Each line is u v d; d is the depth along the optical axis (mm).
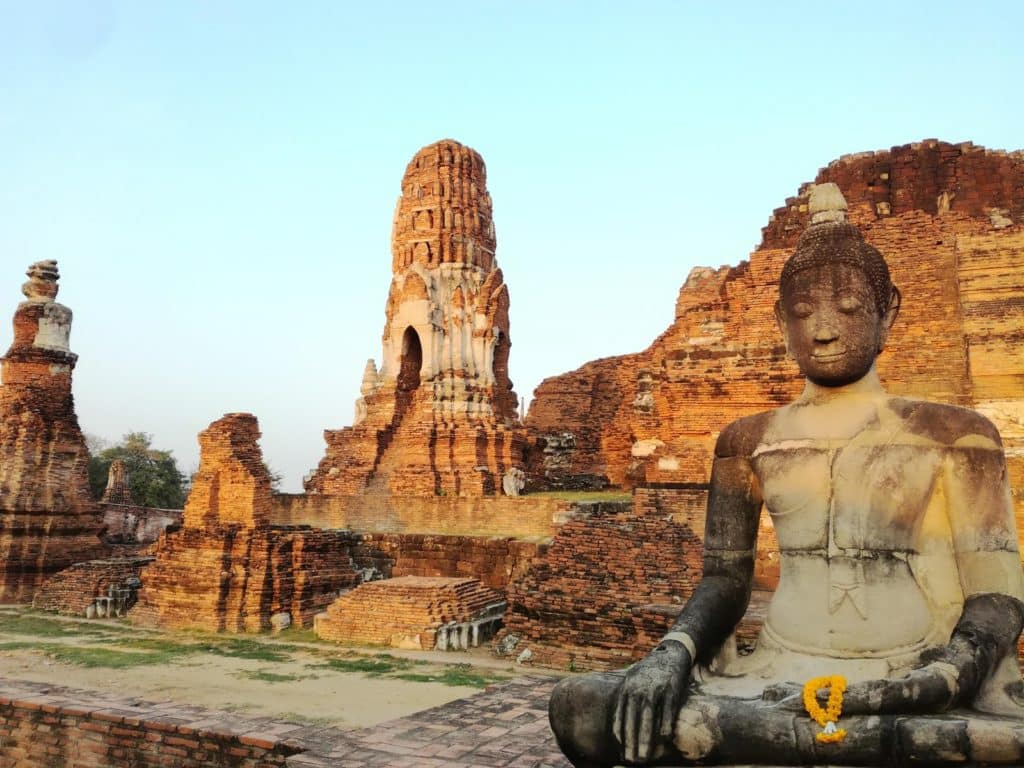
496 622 20531
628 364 35281
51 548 29062
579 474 35344
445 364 30375
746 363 20609
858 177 21016
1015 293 18578
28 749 12398
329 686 15328
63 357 30641
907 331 19516
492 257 33062
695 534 19453
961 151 20188
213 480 23984
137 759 11547
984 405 18281
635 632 16797
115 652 18828
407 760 9797
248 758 10742
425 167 32625
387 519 27297
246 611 22172
